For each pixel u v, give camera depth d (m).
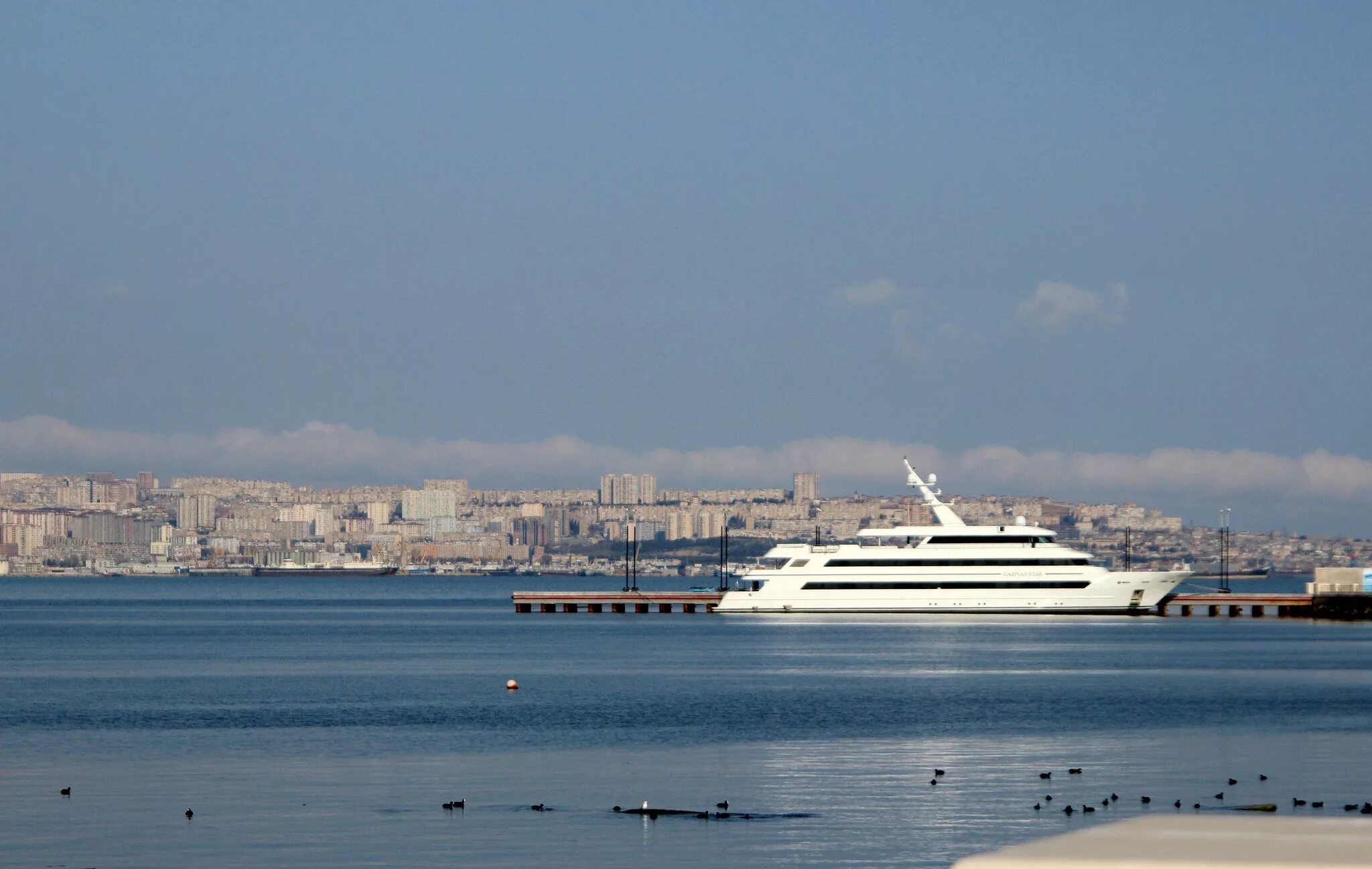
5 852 87.69
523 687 193.38
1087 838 52.56
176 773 116.62
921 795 105.38
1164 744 133.12
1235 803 101.44
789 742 135.25
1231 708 164.00
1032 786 109.19
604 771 117.25
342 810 100.19
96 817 97.75
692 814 97.88
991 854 49.44
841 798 104.56
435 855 86.69
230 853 87.38
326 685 197.75
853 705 168.12
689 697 178.12
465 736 139.88
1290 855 49.44
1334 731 142.38
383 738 138.62
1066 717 155.12
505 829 93.81
